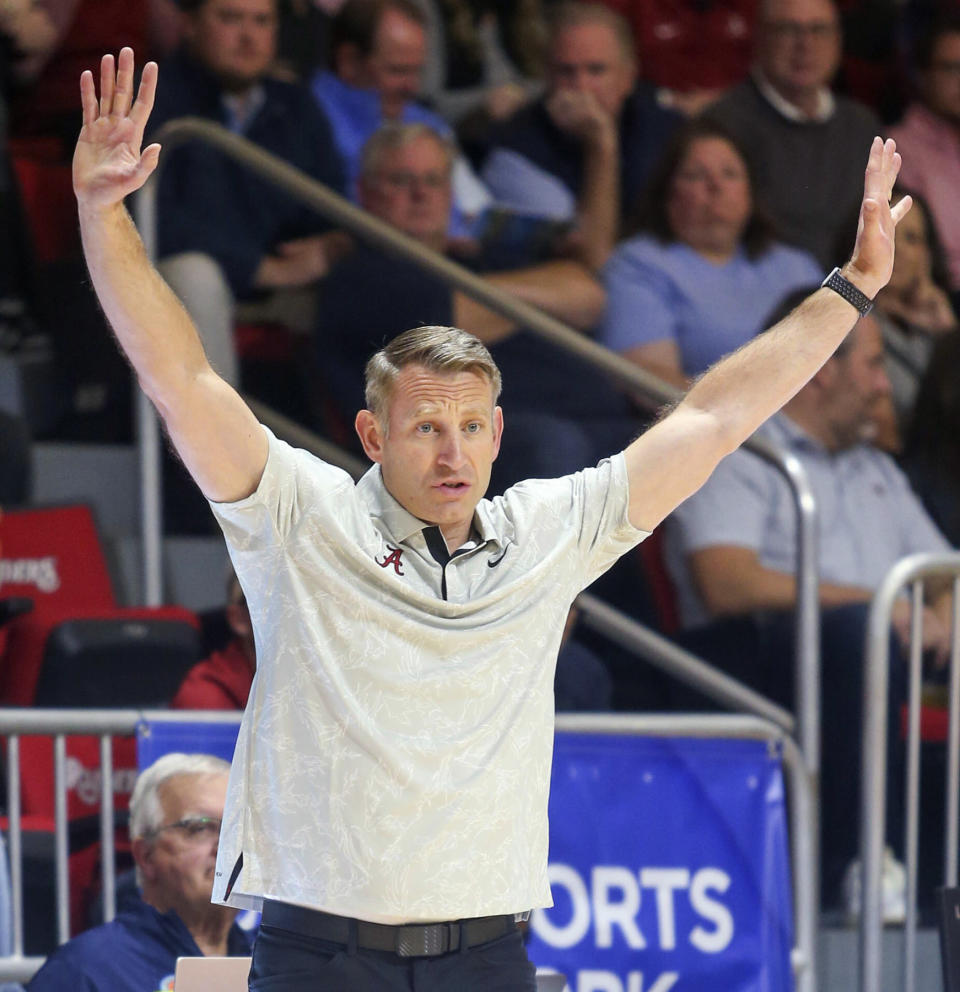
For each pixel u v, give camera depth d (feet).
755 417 32.99
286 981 29.27
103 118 28.81
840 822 62.90
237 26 74.74
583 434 70.38
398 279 71.41
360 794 29.04
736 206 76.43
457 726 29.66
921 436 75.20
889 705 62.69
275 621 30.22
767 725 52.90
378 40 81.10
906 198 34.09
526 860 30.04
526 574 30.91
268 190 74.23
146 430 66.54
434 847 29.07
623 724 51.78
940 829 63.41
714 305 75.66
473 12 90.53
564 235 79.10
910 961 55.83
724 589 67.82
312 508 30.25
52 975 44.73
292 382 74.49
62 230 79.82
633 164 81.87
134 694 58.03
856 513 71.15
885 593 56.29
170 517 72.84
